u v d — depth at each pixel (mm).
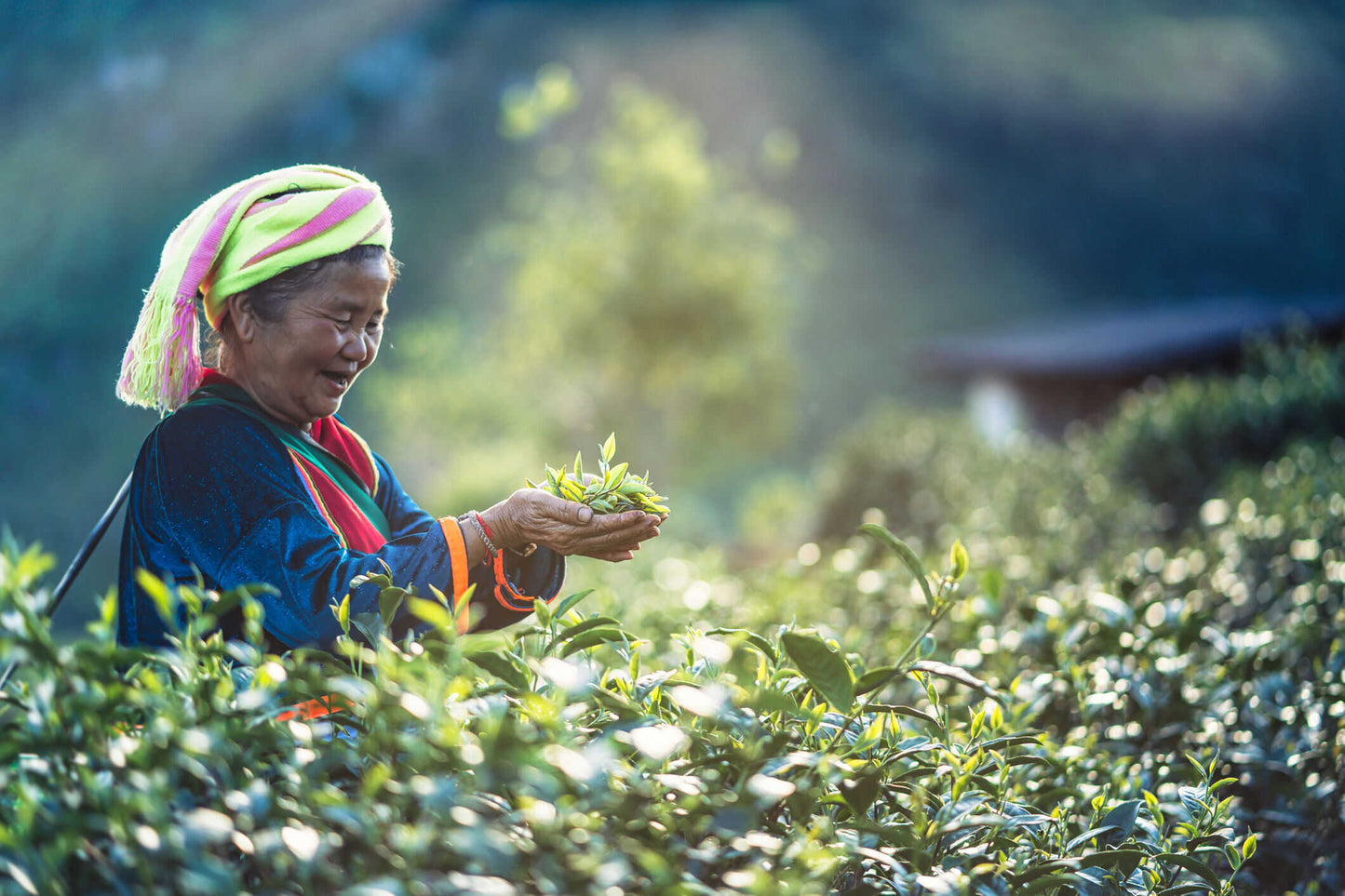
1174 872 1615
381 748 1132
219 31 61938
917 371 22109
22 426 43406
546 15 74625
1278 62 76875
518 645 1481
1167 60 76938
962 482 8812
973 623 2578
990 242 66125
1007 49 76438
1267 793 2111
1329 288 65750
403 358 30094
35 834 1015
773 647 1476
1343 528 3439
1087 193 69500
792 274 27672
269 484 1658
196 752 1053
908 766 1507
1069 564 3914
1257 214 69375
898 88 74312
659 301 22984
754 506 21922
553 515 1593
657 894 1060
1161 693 2143
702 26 77125
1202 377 16594
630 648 1490
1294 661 2551
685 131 24438
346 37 66938
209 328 1836
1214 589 3336
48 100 56031
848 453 12367
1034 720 2291
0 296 49969
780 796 1115
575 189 61219
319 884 1056
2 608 1062
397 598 1356
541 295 23922
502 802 1167
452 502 21188
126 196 54781
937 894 1180
